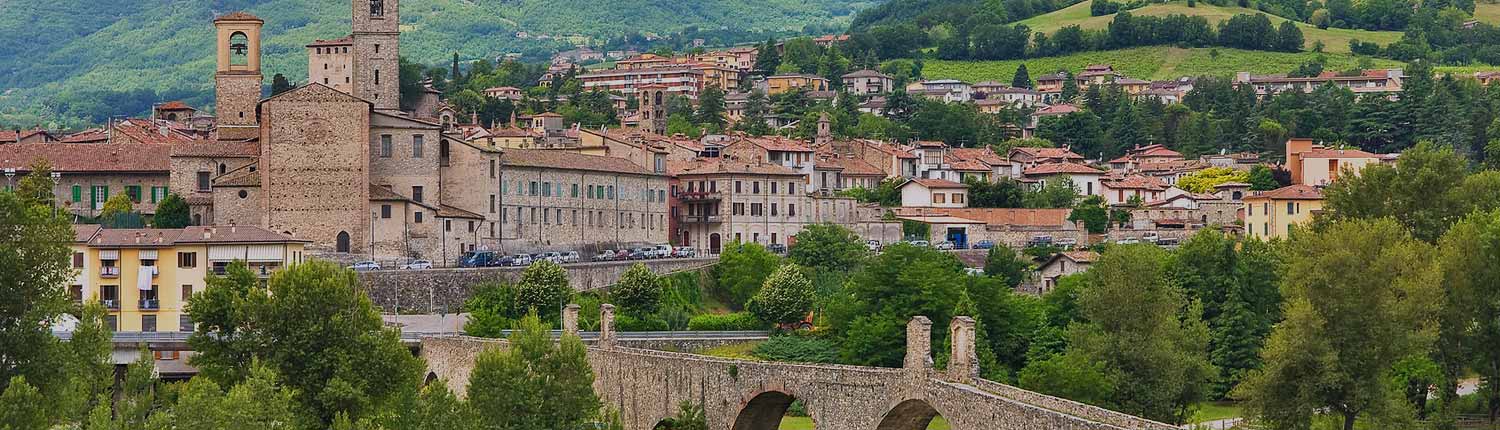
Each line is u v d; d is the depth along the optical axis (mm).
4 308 142875
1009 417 120500
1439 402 178750
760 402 155250
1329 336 159875
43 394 138250
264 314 173375
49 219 149000
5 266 142625
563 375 155000
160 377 195000
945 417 130250
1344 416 160875
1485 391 179375
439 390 147250
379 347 172625
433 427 145875
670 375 165375
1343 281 159750
